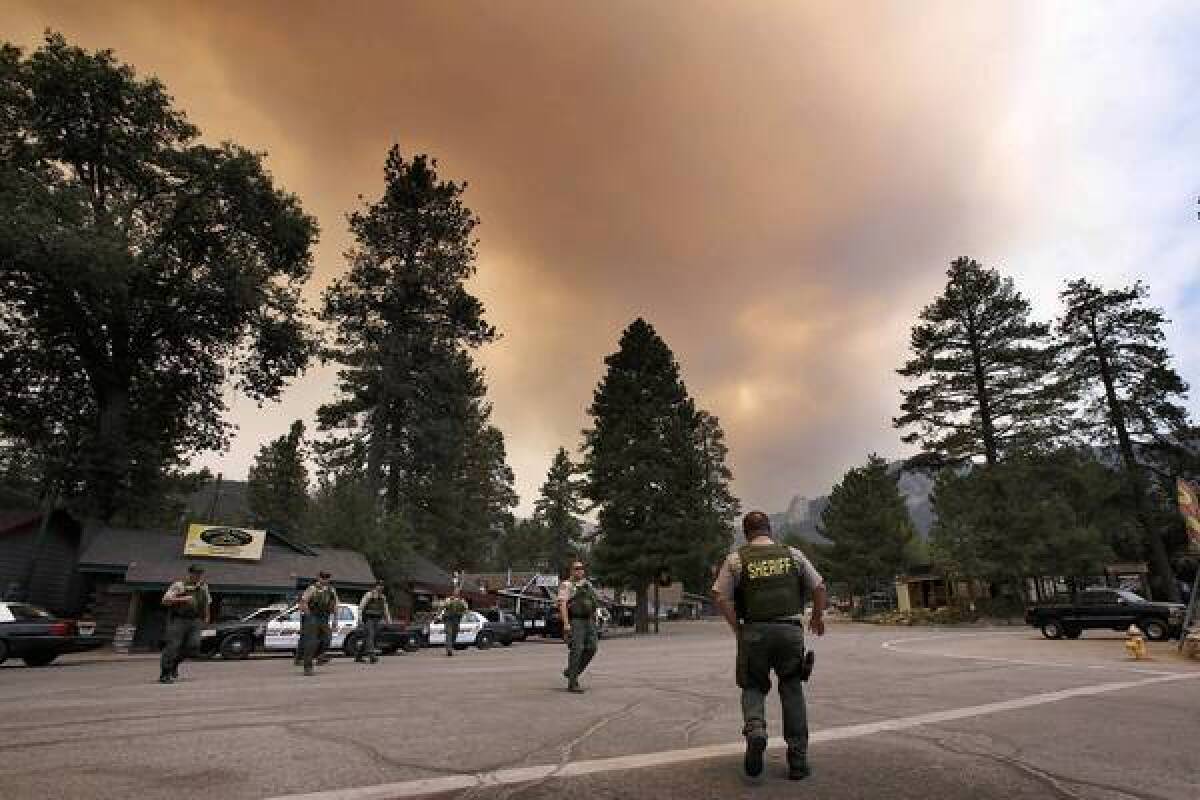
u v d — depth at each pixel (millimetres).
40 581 32375
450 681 11234
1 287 31469
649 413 44438
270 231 37531
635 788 4422
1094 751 5648
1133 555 50156
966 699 8867
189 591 11688
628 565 42531
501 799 4180
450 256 48688
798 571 4945
